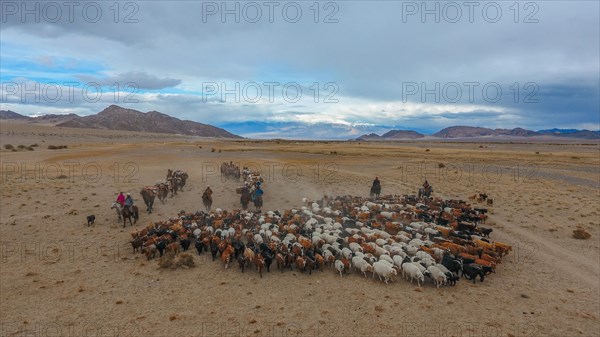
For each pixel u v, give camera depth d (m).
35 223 23.61
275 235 20.89
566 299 14.80
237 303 14.05
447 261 16.70
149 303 13.95
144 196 27.66
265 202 32.38
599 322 13.13
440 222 24.70
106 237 21.52
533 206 31.67
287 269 17.45
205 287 15.37
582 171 56.44
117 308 13.55
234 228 21.84
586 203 32.69
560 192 38.38
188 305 13.85
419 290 15.30
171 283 15.67
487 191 39.25
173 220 23.31
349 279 16.34
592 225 25.77
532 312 13.73
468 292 15.27
